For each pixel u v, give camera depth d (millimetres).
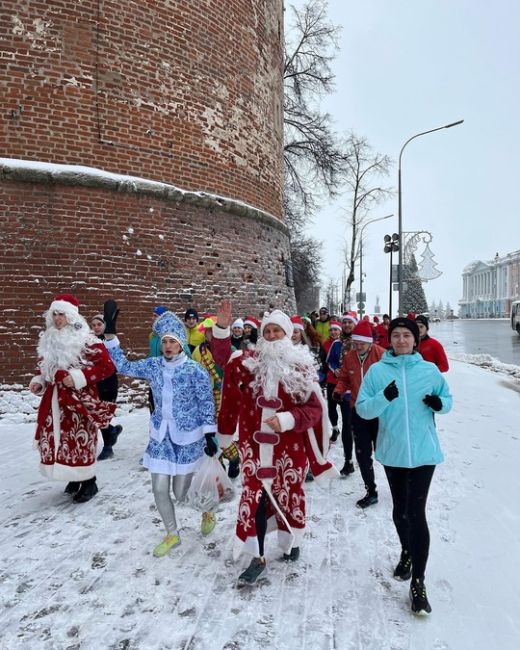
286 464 3658
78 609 3246
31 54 8281
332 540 4281
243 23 11383
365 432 5078
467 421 8875
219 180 10523
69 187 8516
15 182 8188
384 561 3916
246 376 3754
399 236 19953
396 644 2930
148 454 4074
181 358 4148
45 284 8273
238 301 10844
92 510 4867
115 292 8789
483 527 4527
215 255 10359
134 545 4145
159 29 9445
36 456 6566
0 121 8109
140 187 9039
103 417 4867
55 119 8414
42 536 4297
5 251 8078
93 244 8664
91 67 8688
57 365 4758
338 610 3260
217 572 3725
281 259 13141
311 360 3732
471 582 3633
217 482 4031
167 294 9398
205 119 10227
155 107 9383
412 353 3645
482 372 16641
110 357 4512
